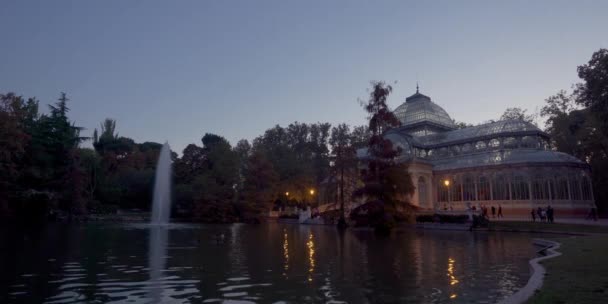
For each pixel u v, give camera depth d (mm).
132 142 122812
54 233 37625
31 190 61938
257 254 22891
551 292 11180
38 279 14750
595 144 63281
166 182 70250
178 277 15297
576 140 72000
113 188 83562
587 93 43844
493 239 33500
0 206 59500
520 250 24875
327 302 11320
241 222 75562
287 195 87688
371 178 41719
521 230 42000
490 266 18219
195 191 78000
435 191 72688
